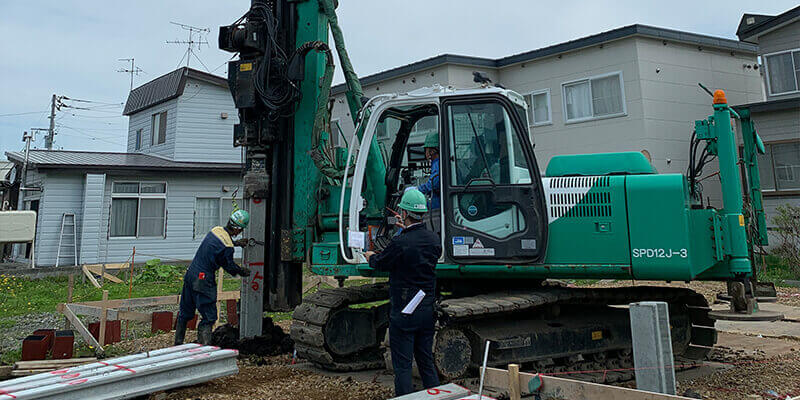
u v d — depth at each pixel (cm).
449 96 528
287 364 612
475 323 505
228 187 1753
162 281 1426
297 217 632
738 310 507
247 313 629
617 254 488
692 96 1526
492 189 508
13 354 665
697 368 582
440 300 536
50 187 1533
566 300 546
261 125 642
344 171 613
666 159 1474
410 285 411
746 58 1617
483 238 503
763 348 678
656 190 488
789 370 571
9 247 1770
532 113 1673
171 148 1894
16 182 1781
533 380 308
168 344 691
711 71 1560
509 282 563
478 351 491
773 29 1478
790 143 1395
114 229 1606
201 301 606
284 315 936
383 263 416
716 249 491
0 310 998
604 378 527
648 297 589
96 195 1560
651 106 1474
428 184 552
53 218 1532
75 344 712
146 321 752
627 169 522
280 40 648
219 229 628
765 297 572
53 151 1825
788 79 1470
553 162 551
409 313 404
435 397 326
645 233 485
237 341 643
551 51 1612
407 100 542
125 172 1595
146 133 2034
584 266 491
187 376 469
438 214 532
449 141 522
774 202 1409
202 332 604
